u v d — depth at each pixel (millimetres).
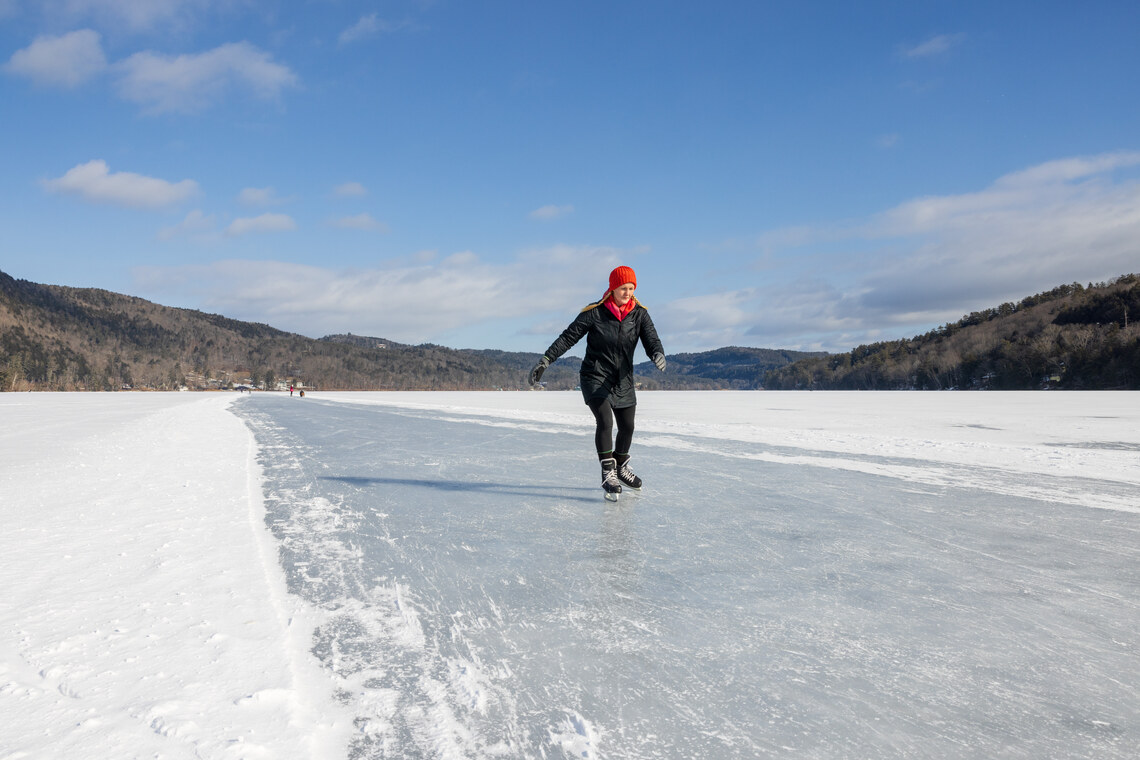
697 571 3014
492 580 2869
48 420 16906
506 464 7008
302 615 2396
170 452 8320
